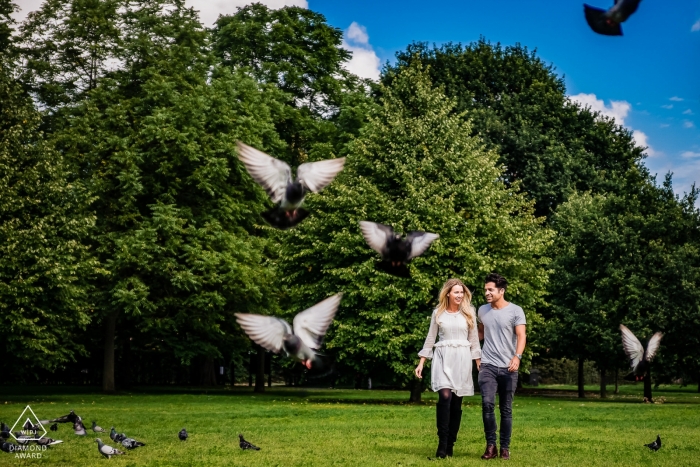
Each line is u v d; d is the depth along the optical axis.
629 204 40.66
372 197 32.19
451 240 31.00
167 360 58.09
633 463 10.43
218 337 41.84
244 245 37.31
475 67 52.53
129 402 29.30
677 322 35.84
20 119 31.45
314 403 30.53
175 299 36.81
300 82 44.28
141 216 36.28
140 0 42.09
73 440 13.20
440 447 10.97
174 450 11.87
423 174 33.00
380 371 33.62
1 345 30.39
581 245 41.25
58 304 30.14
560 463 10.38
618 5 4.31
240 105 39.31
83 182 35.41
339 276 31.67
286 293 39.34
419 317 31.06
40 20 39.38
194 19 42.56
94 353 52.56
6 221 28.78
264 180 7.14
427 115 34.16
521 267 32.72
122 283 35.09
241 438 12.15
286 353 6.81
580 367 44.84
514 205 35.22
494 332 11.23
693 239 38.56
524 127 49.12
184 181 37.81
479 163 33.81
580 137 51.47
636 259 38.31
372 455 11.22
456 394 11.02
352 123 43.28
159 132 35.72
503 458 10.85
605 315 38.12
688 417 20.62
